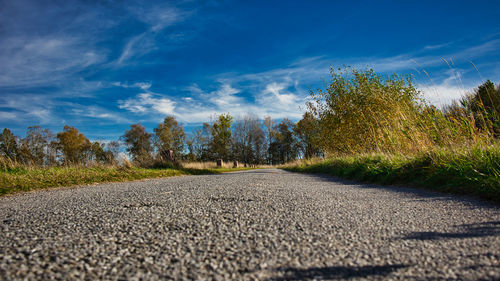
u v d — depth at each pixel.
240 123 53.62
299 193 3.58
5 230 1.90
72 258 1.38
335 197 3.22
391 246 1.49
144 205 2.79
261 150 55.19
